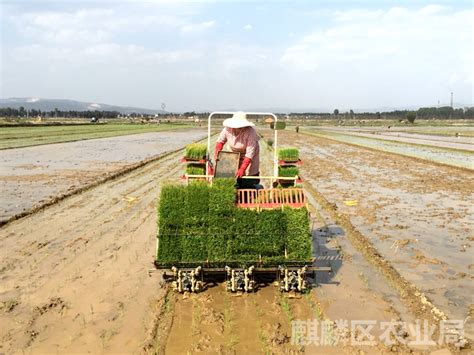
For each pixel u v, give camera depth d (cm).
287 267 718
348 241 1040
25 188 1736
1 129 6269
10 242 1015
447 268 862
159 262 711
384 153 3481
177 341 575
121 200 1527
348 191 1739
